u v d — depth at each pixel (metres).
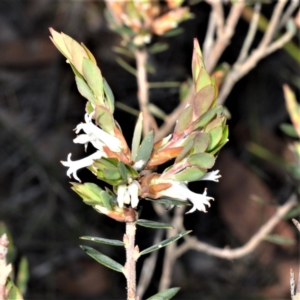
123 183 0.26
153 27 0.41
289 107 0.42
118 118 0.81
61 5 0.97
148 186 0.27
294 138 0.87
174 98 0.84
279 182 0.83
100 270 0.80
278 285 0.78
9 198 0.87
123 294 0.78
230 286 0.80
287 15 0.48
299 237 0.77
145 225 0.27
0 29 1.00
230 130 0.88
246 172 0.79
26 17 1.00
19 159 0.90
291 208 0.48
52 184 0.84
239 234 0.76
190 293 0.80
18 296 0.28
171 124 0.45
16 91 0.96
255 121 0.87
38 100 0.96
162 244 0.27
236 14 0.43
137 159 0.27
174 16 0.41
